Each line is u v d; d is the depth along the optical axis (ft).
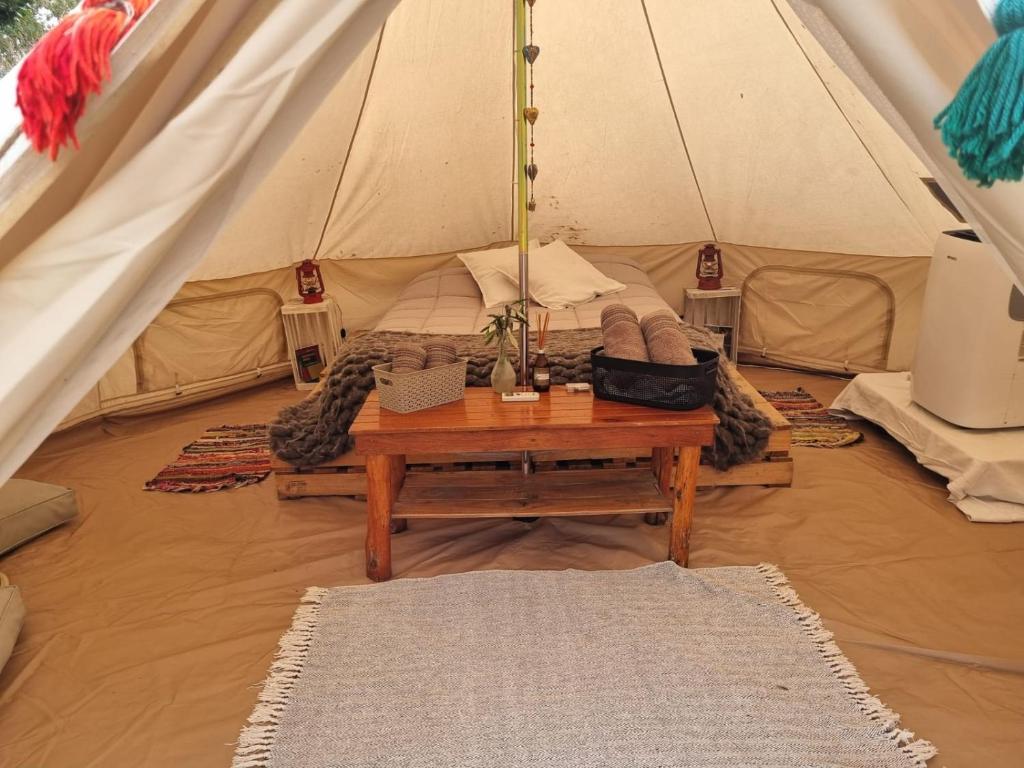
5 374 3.44
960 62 3.49
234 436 11.63
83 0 3.31
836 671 6.10
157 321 12.30
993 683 6.05
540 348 7.97
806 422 11.58
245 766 5.28
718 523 8.64
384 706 5.77
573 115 12.64
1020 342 8.77
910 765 5.15
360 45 3.76
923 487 9.40
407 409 7.36
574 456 9.15
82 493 9.76
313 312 13.47
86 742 5.63
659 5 10.67
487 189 14.03
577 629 6.64
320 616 6.94
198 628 6.97
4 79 3.39
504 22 11.10
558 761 5.18
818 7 3.70
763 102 11.42
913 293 12.60
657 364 7.23
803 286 13.75
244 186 3.79
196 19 3.45
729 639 6.49
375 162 12.64
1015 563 7.72
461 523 8.81
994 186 3.54
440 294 12.75
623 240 15.03
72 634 6.91
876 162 11.17
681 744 5.31
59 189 3.60
